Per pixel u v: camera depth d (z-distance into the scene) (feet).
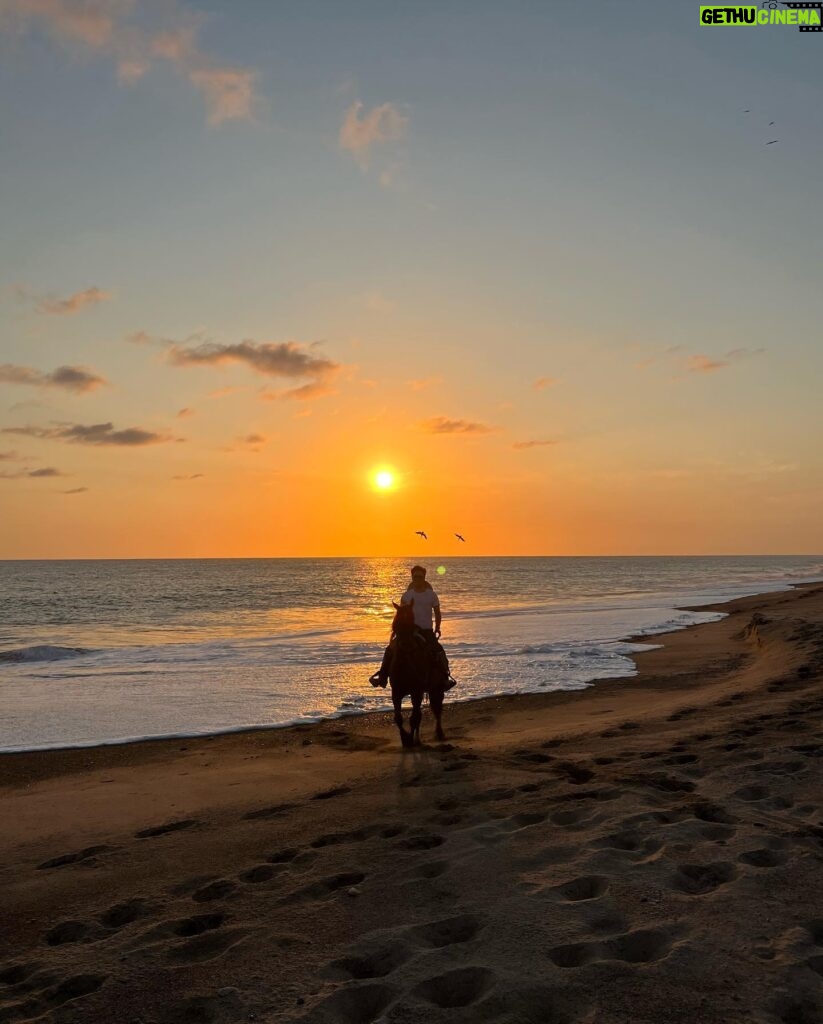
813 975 11.50
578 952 12.59
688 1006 10.75
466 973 12.01
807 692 39.52
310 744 37.88
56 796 28.63
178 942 14.12
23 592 224.12
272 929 14.30
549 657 68.59
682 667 60.85
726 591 201.57
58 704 49.24
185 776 31.37
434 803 23.20
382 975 12.41
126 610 152.66
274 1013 11.23
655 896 14.65
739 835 17.95
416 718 35.55
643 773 24.48
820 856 16.42
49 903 17.38
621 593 203.10
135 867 19.45
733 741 28.53
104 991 12.34
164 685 56.29
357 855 18.43
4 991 12.87
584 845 17.75
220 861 19.47
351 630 103.04
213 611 149.79
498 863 16.92
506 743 33.91
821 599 120.37
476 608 142.20
